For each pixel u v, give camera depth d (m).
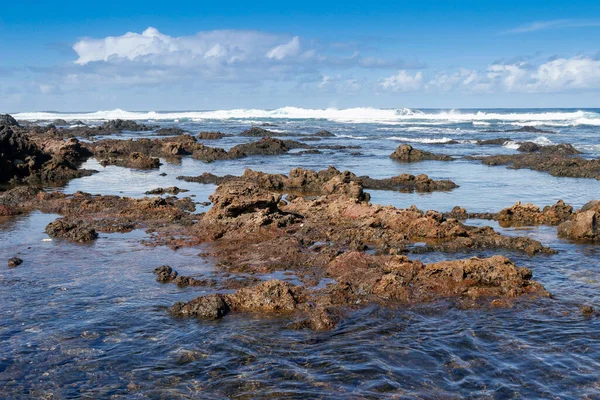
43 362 9.60
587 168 35.31
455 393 8.61
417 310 11.91
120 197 24.91
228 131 76.81
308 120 108.06
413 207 20.33
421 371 9.29
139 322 11.23
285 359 9.72
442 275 13.65
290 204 22.97
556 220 20.86
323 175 32.22
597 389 8.69
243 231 18.64
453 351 10.01
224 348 10.13
